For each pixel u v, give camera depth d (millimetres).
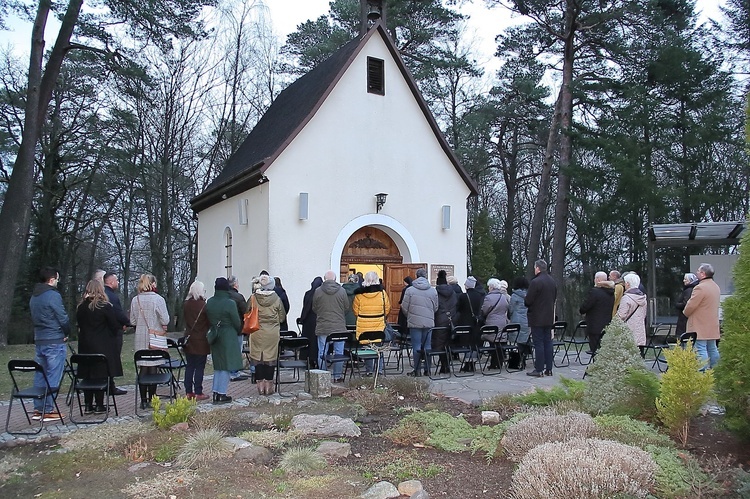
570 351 14891
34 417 7551
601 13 20750
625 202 21953
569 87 22031
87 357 7188
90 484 5137
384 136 15875
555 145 26516
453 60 26422
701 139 21297
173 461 5617
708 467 4918
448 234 16781
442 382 9609
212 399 8477
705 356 8984
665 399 5758
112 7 16922
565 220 23375
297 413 7336
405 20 24219
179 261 34188
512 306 11375
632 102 21062
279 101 20141
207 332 8391
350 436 6391
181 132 25969
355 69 15516
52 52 17188
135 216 30766
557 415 5945
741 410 5469
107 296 7875
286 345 9047
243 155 19047
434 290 10219
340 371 9805
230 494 4777
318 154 14828
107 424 7074
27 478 5414
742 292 5527
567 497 4156
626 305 9562
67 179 26562
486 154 32062
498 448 5582
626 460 4496
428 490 4805
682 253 25438
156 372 8023
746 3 23000
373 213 15539
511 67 27234
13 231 16281
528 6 22250
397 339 11375
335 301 9617
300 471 5273
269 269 14062
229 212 16906
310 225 14617
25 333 23812
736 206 25031
